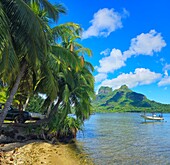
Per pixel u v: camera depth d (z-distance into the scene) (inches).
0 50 406.3
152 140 1154.7
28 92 946.7
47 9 548.1
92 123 2598.4
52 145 832.9
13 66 447.8
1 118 600.4
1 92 1175.6
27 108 1306.6
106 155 734.5
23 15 445.4
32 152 653.9
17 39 500.7
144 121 3152.1
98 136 1267.2
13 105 1248.8
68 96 872.3
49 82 675.4
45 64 668.1
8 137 797.2
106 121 3088.1
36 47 505.7
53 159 599.2
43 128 943.7
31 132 900.6
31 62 531.5
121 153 781.3
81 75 989.8
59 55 689.6
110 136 1286.9
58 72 841.5
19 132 854.5
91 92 1010.7
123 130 1708.9
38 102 1337.4
